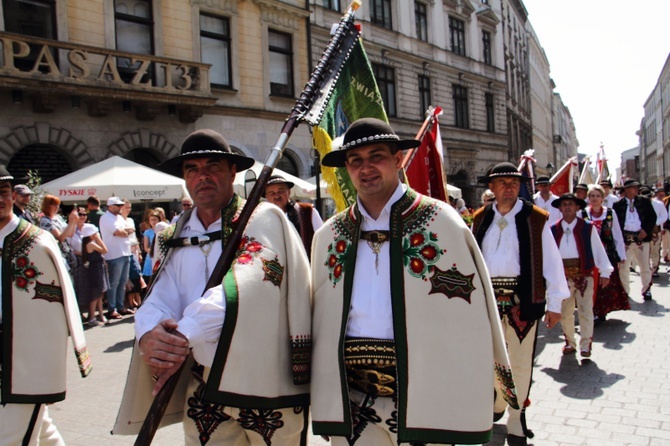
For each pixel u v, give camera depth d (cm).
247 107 1539
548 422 399
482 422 203
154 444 383
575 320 758
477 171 2717
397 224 214
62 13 1191
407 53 2228
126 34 1315
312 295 232
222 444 220
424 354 202
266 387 205
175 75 1355
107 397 477
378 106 370
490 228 390
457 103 2617
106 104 1216
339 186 370
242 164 239
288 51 1673
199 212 234
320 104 270
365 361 210
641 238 845
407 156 495
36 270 282
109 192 933
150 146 1325
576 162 1014
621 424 388
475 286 210
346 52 298
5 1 1124
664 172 6612
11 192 285
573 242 551
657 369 507
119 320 819
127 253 858
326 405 212
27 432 274
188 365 233
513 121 3456
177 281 229
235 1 1516
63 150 1188
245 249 214
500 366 218
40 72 1104
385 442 216
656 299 856
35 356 277
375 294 213
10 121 1112
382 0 2172
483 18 2816
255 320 202
